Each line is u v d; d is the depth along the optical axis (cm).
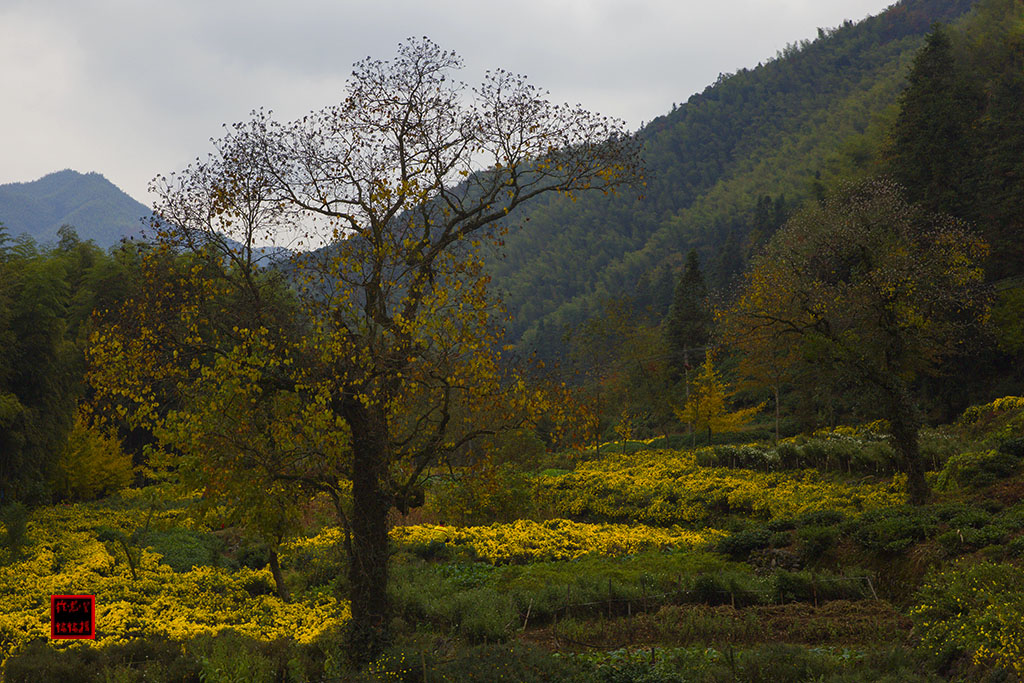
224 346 1518
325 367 1421
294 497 1681
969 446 3200
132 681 1382
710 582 1878
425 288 1519
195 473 1962
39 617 1919
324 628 1872
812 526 2305
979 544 1748
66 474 4066
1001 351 4416
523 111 1577
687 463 4584
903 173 5478
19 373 3672
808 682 1229
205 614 2078
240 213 1496
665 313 13188
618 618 1792
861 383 2572
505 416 1528
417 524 3378
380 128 1565
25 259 4038
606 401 5969
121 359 1444
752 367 4872
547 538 2880
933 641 1285
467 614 1808
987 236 4922
